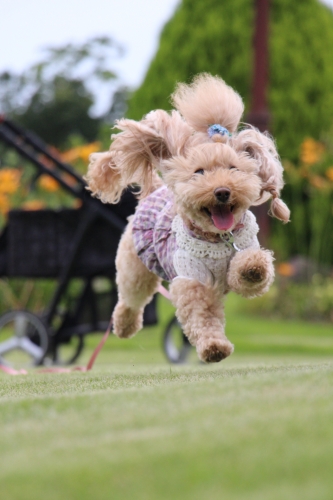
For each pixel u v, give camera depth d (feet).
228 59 42.93
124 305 15.52
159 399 8.59
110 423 7.61
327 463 5.85
